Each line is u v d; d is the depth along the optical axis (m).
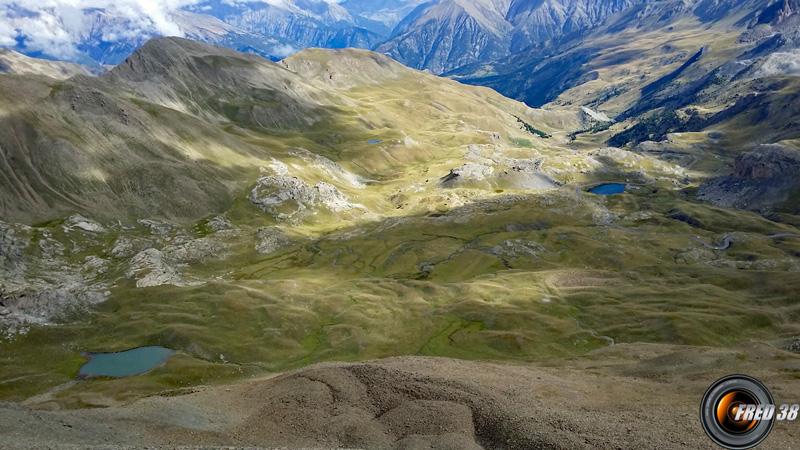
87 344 168.12
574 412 77.69
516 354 158.88
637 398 87.00
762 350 120.75
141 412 82.56
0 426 66.75
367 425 77.19
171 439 73.50
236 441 74.31
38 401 133.12
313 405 85.81
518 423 72.44
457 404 79.94
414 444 70.62
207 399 94.50
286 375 105.75
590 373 112.69
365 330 175.50
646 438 65.88
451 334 172.25
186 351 161.75
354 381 93.69
